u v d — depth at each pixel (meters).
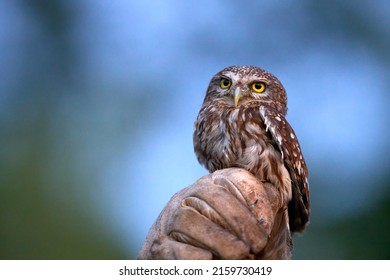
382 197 18.48
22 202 20.97
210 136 13.45
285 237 11.00
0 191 21.16
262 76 14.09
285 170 12.61
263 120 12.95
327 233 18.23
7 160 21.95
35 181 21.52
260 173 12.73
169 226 9.78
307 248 18.08
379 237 18.08
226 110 13.52
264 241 9.71
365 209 18.39
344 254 17.95
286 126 12.94
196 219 9.67
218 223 9.70
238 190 10.05
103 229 20.78
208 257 9.46
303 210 12.95
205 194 9.88
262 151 12.77
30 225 20.58
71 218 20.89
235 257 9.53
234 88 13.76
